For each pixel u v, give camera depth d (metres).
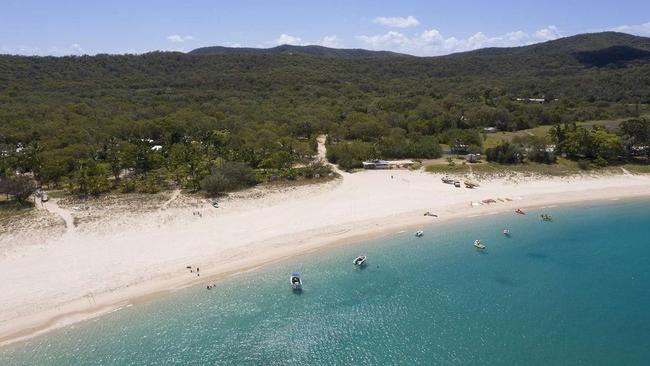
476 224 88.50
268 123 164.50
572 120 181.75
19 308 56.81
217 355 50.25
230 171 103.56
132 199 94.25
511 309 59.31
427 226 86.94
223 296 61.19
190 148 129.88
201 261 70.06
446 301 60.97
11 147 133.00
